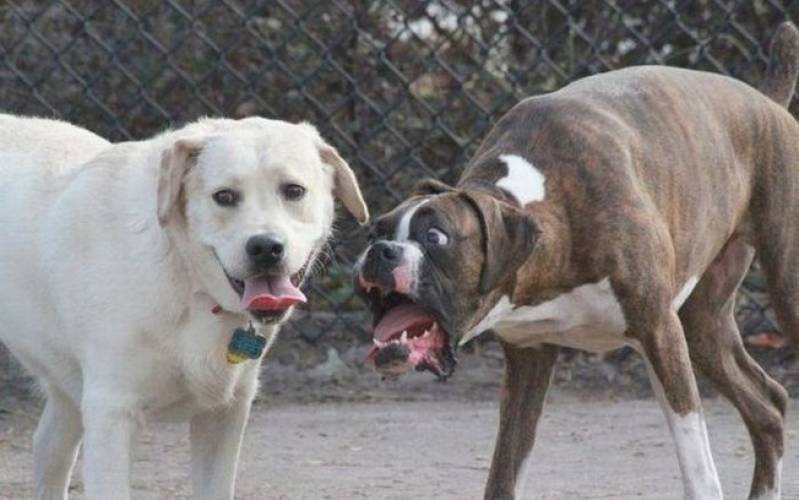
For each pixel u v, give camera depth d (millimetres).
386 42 13594
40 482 9773
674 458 11125
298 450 11492
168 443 11719
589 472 10820
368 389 13164
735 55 13344
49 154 9164
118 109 13836
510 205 8633
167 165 8156
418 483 10633
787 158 10047
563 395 13008
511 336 9227
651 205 9125
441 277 8195
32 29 13758
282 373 13453
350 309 13883
